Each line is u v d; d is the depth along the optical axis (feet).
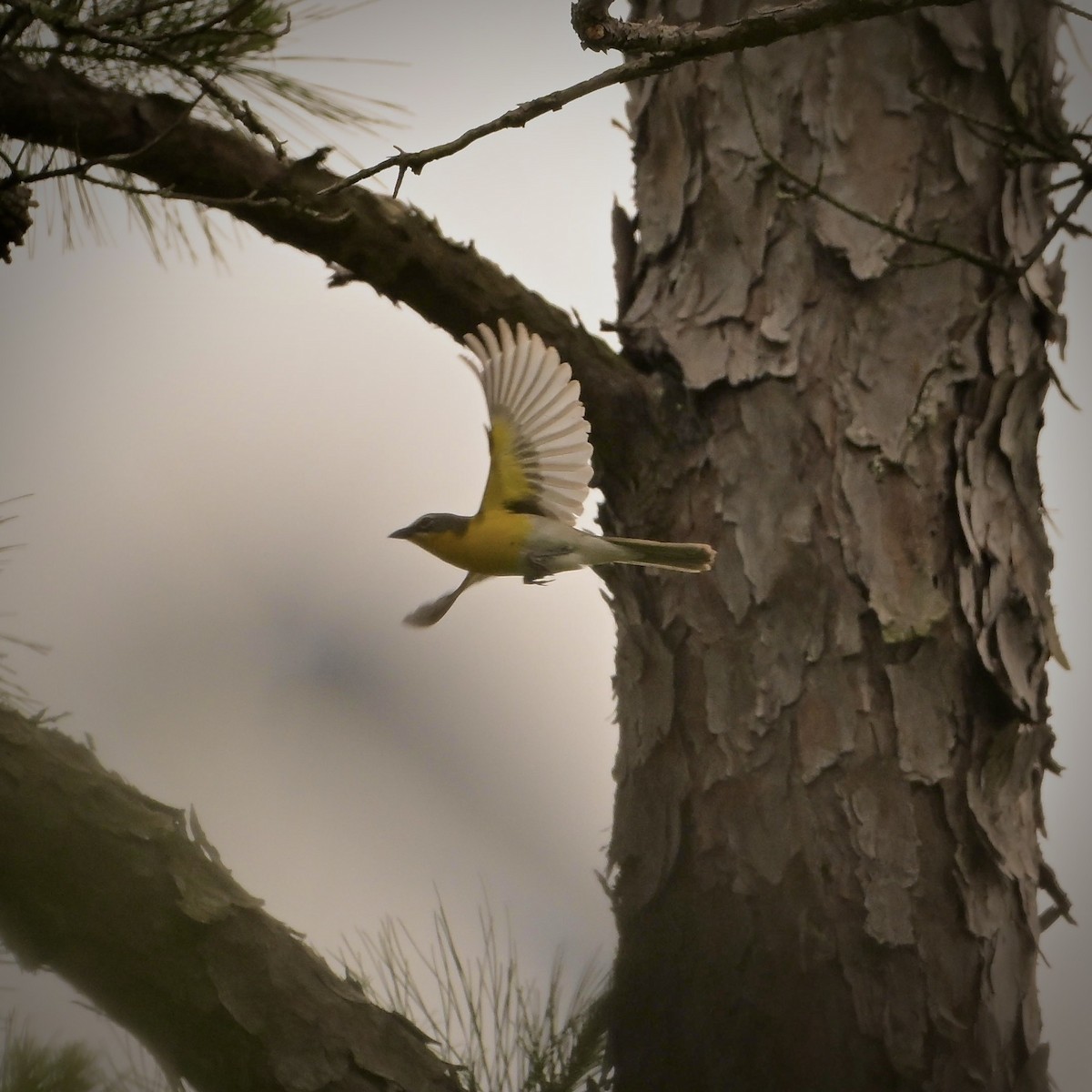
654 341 26.66
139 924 18.92
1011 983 23.71
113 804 19.45
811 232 26.40
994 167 26.63
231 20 22.86
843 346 25.88
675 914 24.39
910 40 26.86
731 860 24.25
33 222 22.26
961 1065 22.88
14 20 20.13
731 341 26.30
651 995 23.86
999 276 24.07
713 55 19.10
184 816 20.26
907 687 24.30
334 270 26.23
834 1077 22.84
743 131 27.20
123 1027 19.17
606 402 25.94
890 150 26.55
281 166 24.36
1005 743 24.34
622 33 19.08
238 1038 19.15
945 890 23.57
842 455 25.35
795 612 24.90
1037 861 24.95
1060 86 27.94
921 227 26.18
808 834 23.97
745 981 23.54
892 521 25.02
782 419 25.72
